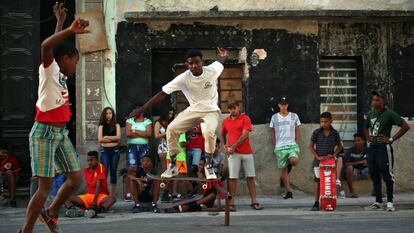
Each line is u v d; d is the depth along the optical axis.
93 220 10.73
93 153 11.67
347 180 13.73
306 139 14.36
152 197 12.07
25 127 14.29
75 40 14.20
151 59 14.22
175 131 8.70
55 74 6.03
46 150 6.13
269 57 14.42
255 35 14.40
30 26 14.41
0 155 13.53
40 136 6.12
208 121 8.59
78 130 14.04
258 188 14.23
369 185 14.31
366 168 13.98
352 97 14.96
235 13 13.94
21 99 14.32
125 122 14.00
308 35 14.53
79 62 14.06
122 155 13.87
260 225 9.41
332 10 14.07
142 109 8.45
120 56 14.09
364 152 14.08
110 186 13.25
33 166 6.13
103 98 14.09
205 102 8.59
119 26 14.11
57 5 6.46
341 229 8.79
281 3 14.38
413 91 14.80
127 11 14.10
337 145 12.01
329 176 11.77
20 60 14.35
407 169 14.58
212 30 14.30
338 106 14.91
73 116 15.38
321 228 8.92
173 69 14.43
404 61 14.80
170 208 11.81
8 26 14.32
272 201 13.13
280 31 14.46
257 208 12.12
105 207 11.55
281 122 13.92
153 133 14.15
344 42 14.67
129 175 12.08
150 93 14.16
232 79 14.55
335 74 14.94
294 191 14.29
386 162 11.65
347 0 14.55
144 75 14.15
